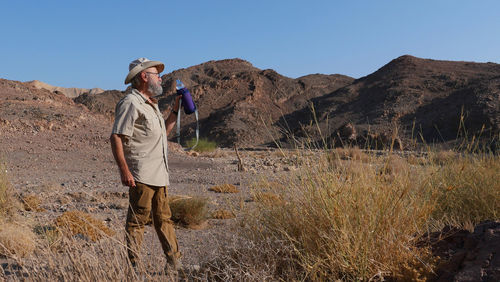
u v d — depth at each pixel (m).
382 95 115.50
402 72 131.75
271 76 169.88
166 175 3.84
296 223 3.36
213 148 29.25
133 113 3.54
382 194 3.23
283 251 3.12
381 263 2.93
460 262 2.83
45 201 8.38
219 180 13.23
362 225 3.08
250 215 3.68
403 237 3.09
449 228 3.39
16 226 4.60
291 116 124.62
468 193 4.80
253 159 23.12
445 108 92.00
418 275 2.73
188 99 4.05
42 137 22.98
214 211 7.06
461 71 124.12
